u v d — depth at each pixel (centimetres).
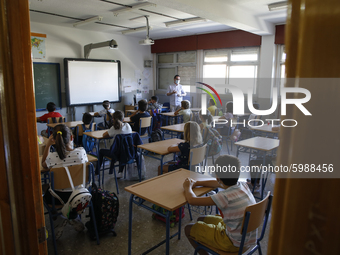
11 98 72
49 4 467
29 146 77
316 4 29
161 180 196
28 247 80
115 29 711
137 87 867
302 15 31
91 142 416
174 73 855
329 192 30
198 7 382
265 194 191
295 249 33
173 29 686
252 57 659
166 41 832
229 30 676
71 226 252
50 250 214
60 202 212
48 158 210
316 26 29
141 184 189
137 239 230
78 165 210
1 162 74
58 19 588
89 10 508
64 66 674
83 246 221
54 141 222
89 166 220
